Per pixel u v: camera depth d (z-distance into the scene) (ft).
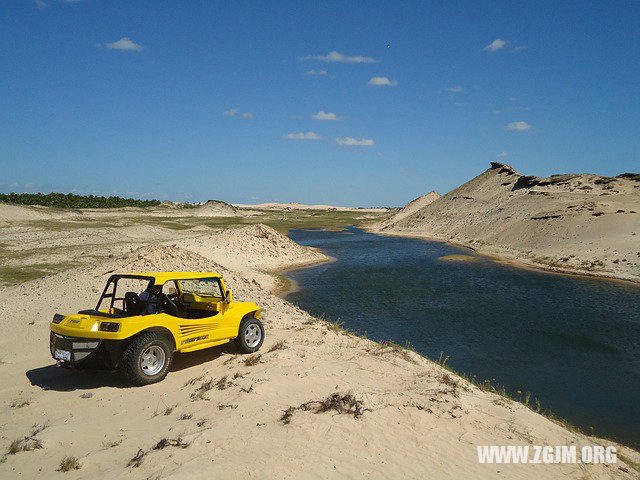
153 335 26.16
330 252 174.40
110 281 29.27
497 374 45.60
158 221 285.43
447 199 355.36
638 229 146.82
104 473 14.85
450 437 20.77
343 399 21.70
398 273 119.55
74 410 22.22
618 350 54.65
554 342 57.41
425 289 96.02
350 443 18.07
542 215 189.98
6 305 52.70
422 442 19.54
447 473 17.34
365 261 146.51
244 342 32.19
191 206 501.56
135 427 19.63
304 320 49.80
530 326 65.31
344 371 28.14
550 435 24.93
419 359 38.11
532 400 39.04
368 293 90.63
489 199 297.33
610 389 42.34
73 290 57.93
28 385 26.96
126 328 25.39
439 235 263.49
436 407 23.73
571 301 84.53
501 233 201.87
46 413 21.88
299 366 28.37
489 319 69.41
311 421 19.40
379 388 25.39
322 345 36.29
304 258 141.69
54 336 26.43
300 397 22.71
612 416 36.32
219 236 135.74
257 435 17.76
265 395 22.56
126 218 289.12
